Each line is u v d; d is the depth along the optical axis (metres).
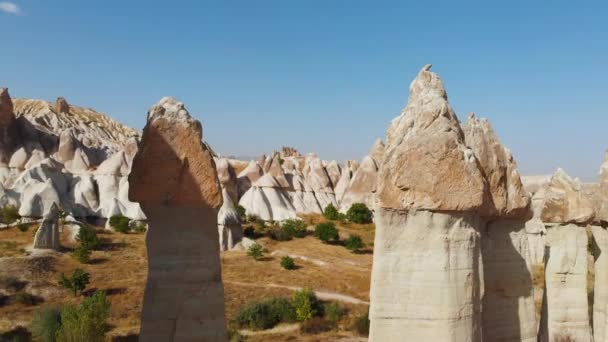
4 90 74.44
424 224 10.52
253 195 73.12
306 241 58.31
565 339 18.19
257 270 44.59
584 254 18.53
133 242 51.25
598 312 19.61
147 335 11.15
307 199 81.06
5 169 70.06
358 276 44.09
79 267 41.16
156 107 11.48
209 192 11.58
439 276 10.38
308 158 96.50
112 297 35.16
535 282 36.31
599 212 19.38
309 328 31.89
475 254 10.87
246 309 33.34
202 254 11.60
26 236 48.25
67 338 25.08
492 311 13.55
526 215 14.30
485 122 13.99
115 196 66.81
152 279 11.30
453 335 10.30
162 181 11.31
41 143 79.88
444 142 10.48
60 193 60.91
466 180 10.52
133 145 73.81
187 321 11.34
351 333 31.50
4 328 29.42
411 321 10.45
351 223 69.50
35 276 37.44
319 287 40.44
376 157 85.19
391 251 10.71
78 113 156.88
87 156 80.06
